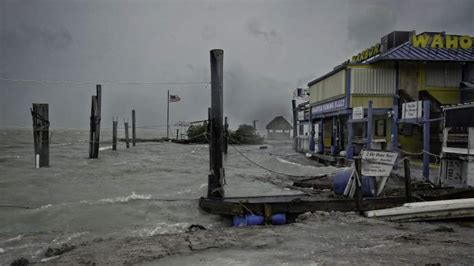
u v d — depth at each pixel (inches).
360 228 290.4
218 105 383.6
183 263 208.8
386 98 908.6
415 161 818.2
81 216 356.2
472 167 386.3
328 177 575.5
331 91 1021.2
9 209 384.8
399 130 869.8
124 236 295.7
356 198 351.6
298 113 1444.4
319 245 241.6
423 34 979.9
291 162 946.1
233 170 757.3
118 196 461.4
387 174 358.3
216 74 382.3
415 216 318.3
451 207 322.0
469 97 899.4
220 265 204.4
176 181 598.5
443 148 434.9
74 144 1576.0
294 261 208.8
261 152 1381.6
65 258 222.1
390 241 249.9
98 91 943.0
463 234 270.1
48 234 302.4
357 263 202.8
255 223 329.4
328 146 1176.2
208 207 358.9
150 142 2091.5
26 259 223.8
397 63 909.2
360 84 903.7
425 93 904.9
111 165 819.4
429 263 201.3
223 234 275.0
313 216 331.3
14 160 848.9
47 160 735.7
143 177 646.5
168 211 377.1
